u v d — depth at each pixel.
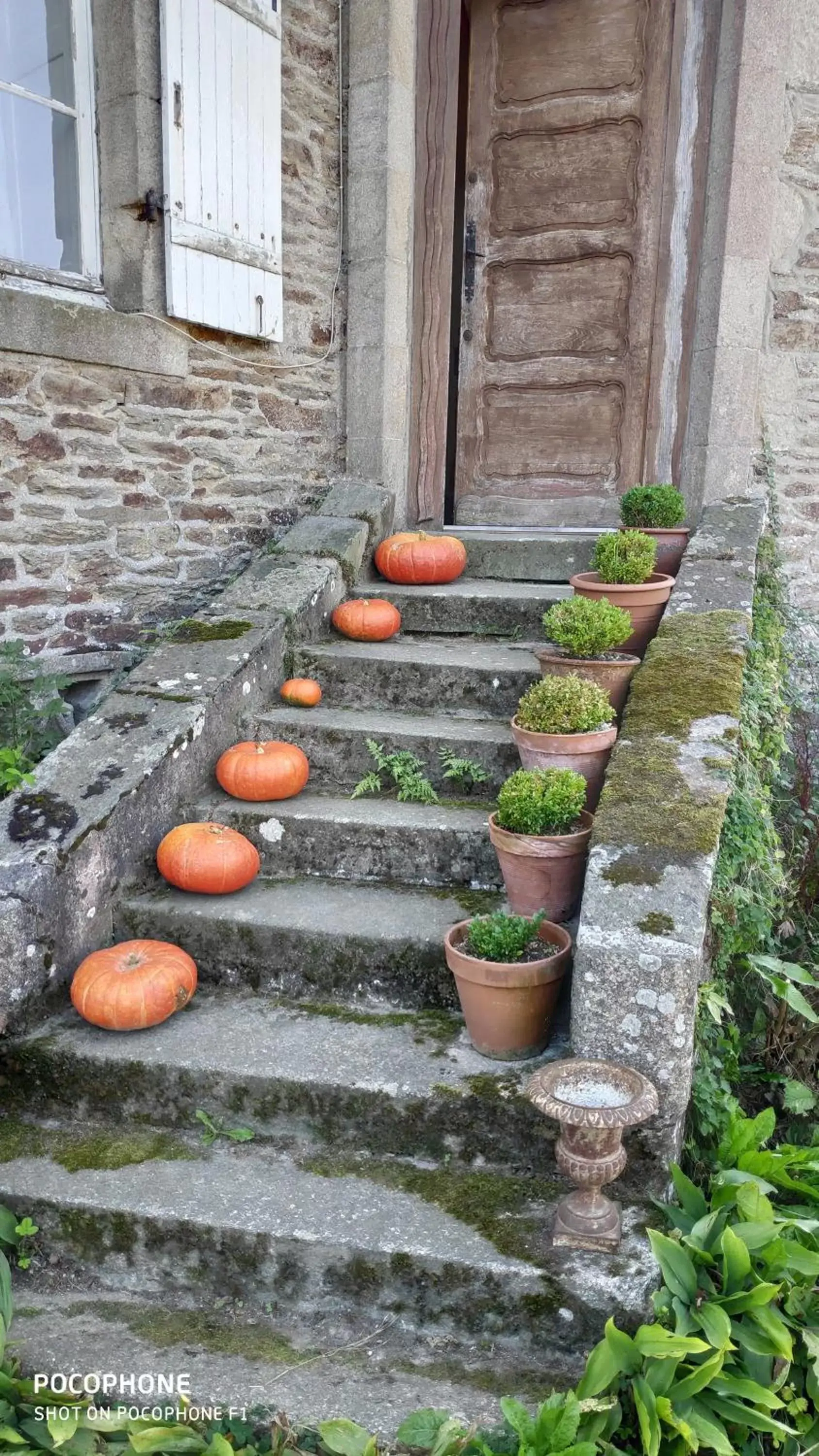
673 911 2.11
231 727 3.37
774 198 4.27
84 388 3.40
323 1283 1.99
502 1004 2.24
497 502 5.04
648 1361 1.68
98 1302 2.06
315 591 3.88
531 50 4.66
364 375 4.70
